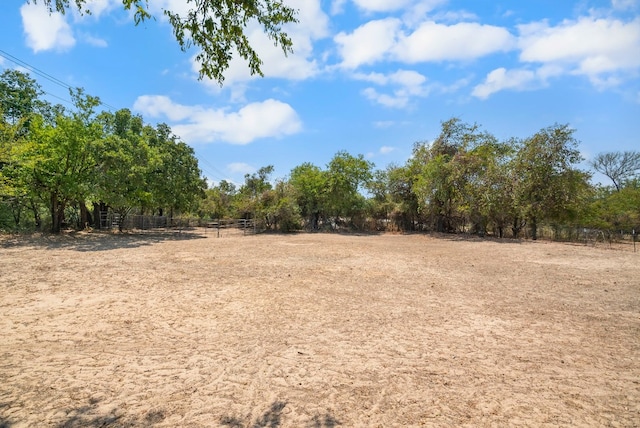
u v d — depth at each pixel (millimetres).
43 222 25047
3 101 20656
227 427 3254
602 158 41344
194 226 36188
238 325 6234
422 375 4418
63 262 12367
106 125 24703
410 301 8023
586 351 5254
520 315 7027
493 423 3375
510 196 24594
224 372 4430
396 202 33688
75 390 3891
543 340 5695
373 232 32562
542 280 10555
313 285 9508
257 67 3848
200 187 32344
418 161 31766
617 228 26109
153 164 23766
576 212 24562
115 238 22031
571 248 19688
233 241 22250
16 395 3752
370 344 5453
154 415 3434
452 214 30375
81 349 5062
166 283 9414
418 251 17875
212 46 3645
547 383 4234
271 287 9172
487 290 9195
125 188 21516
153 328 5992
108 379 4168
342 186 32531
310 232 31797
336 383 4180
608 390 4074
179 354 4965
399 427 3289
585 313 7195
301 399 3795
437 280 10438
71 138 18625
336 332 5965
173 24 3449
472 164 26156
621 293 8938
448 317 6863
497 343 5551
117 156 20156
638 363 4840
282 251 17062
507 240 24734
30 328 5852
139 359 4770
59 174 18797
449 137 30422
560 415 3533
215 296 8156
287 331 5980
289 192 32594
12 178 18312
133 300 7660
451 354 5102
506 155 26812
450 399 3830
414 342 5555
